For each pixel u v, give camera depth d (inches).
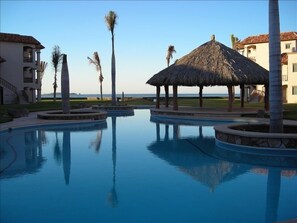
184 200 268.1
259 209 248.2
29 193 287.6
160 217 233.5
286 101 1716.3
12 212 243.9
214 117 898.7
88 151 486.0
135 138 615.5
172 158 434.9
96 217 233.9
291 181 323.3
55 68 2059.5
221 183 316.5
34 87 1955.0
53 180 328.5
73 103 1668.3
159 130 730.8
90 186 307.7
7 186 309.3
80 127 788.6
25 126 740.0
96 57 2214.6
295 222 201.5
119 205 256.5
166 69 1086.4
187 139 602.2
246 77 919.0
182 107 1219.9
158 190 294.8
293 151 454.9
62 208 251.8
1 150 495.2
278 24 479.2
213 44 1040.2
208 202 263.9
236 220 228.2
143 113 1266.0
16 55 1873.8
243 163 406.0
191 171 364.5
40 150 493.7
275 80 483.8
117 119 1007.6
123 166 389.1
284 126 550.9
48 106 1414.9
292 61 1692.9
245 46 2081.7
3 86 1684.3
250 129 557.0
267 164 400.8
